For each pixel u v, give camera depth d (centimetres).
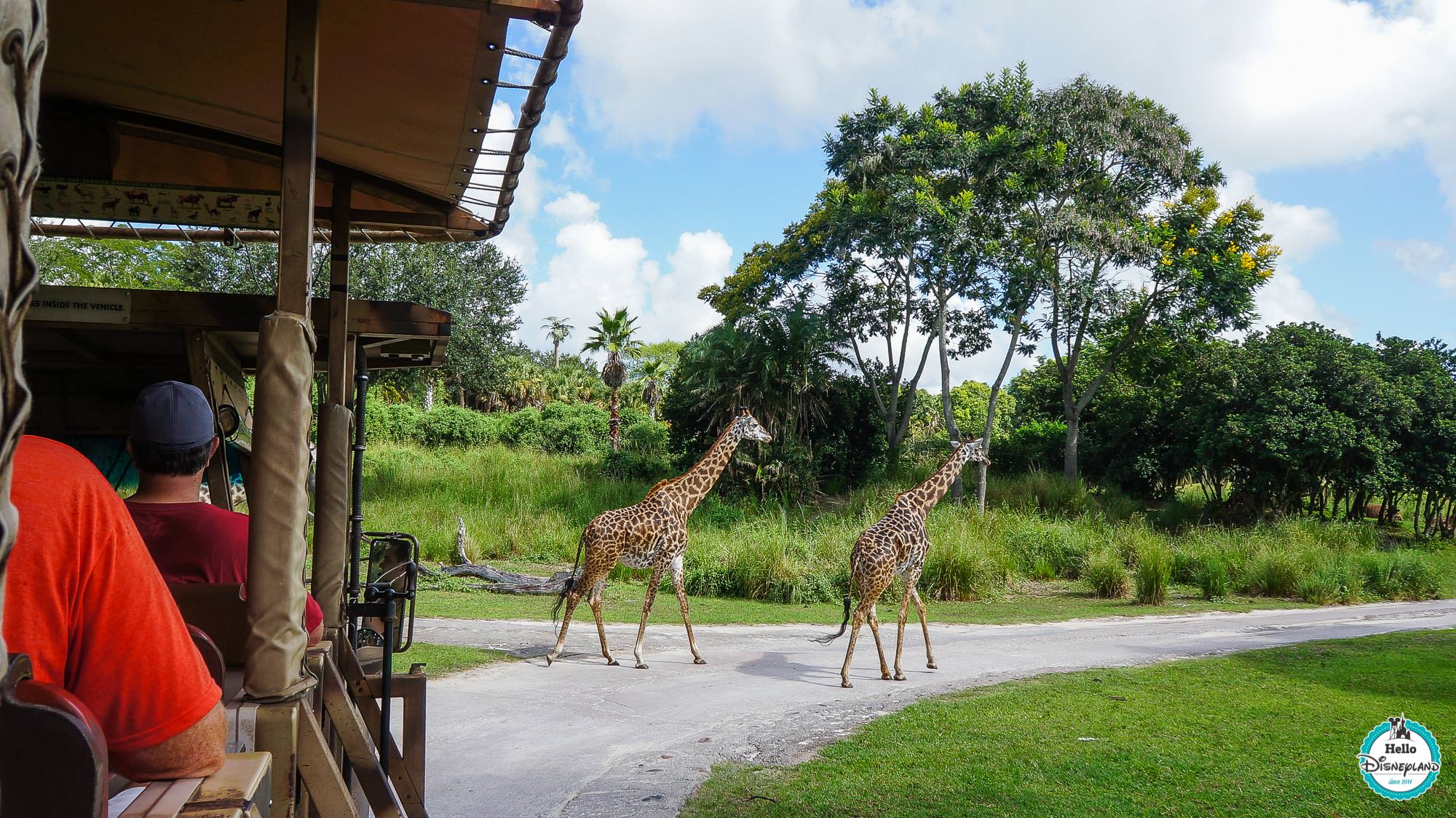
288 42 230
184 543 269
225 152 493
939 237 2519
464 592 1535
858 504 2370
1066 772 590
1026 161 2575
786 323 2620
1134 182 2694
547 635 1141
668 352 5781
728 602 1549
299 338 223
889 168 2723
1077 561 1956
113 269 2259
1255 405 2705
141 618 142
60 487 138
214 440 285
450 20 306
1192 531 2309
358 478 423
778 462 2488
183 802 142
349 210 473
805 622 1352
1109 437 3173
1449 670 998
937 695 855
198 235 640
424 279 3534
